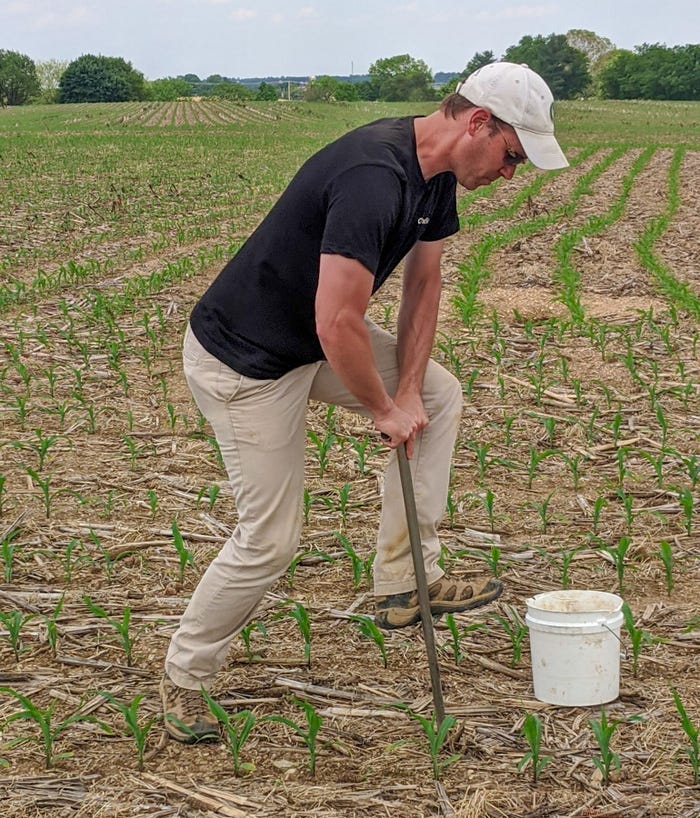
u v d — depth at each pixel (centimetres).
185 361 335
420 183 309
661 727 347
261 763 329
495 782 316
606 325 934
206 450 643
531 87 303
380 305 1128
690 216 1934
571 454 644
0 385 754
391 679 381
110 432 679
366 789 313
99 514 544
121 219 1906
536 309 1073
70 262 1246
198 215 1966
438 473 363
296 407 327
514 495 577
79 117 7694
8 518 536
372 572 466
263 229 317
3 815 302
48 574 474
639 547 496
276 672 387
